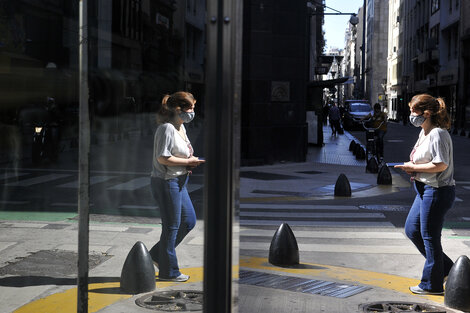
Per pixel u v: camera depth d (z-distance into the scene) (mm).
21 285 4965
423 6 65125
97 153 18812
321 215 9492
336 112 35250
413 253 6836
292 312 4477
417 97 4902
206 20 1920
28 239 6949
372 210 10070
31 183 12336
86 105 2768
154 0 27406
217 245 1938
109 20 28844
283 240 6195
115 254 6152
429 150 4805
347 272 5926
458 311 4645
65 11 25344
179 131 5027
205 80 1934
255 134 17141
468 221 9148
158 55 26750
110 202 9805
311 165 17781
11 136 16578
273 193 12016
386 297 4988
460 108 45875
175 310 4293
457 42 49156
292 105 18438
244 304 4660
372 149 17594
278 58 18141
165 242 5035
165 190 5000
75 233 7363
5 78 22672
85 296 2805
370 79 118562
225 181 1923
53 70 24422
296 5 18344
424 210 4977
